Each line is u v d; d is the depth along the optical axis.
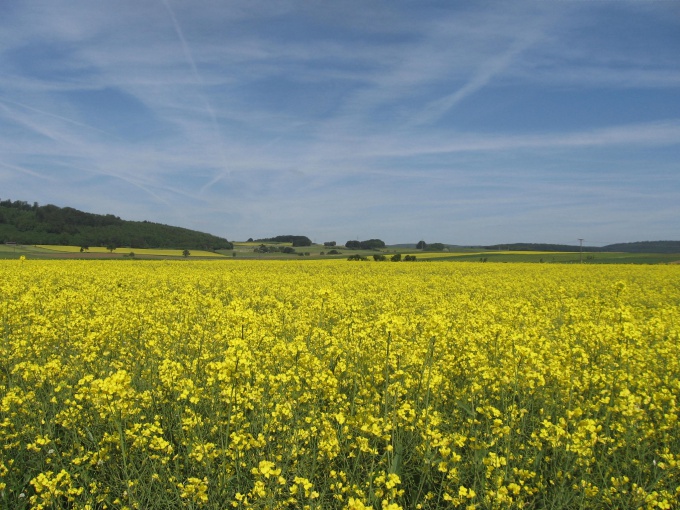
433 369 7.36
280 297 19.81
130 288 22.67
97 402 5.77
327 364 8.23
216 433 6.47
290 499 5.06
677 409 6.31
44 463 6.20
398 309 15.01
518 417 6.55
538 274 36.84
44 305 13.12
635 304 19.02
